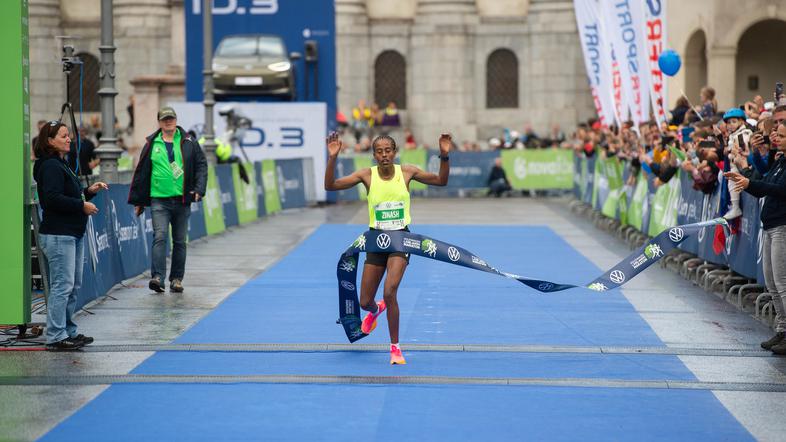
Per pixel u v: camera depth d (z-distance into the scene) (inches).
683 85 2940.5
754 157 1027.3
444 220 2332.7
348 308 904.3
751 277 1114.1
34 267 1167.6
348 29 4101.9
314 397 767.7
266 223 2252.7
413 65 4116.6
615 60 2031.3
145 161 1248.8
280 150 2810.0
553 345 949.2
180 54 3961.6
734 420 716.0
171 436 676.1
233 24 2923.2
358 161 3102.9
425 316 1095.0
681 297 1226.0
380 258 877.8
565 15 4047.7
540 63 4069.9
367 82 4121.6
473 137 4089.6
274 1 2913.4
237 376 827.4
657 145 1567.4
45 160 910.4
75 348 927.0
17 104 915.4
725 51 2689.5
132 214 1376.7
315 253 1675.7
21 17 910.4
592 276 1423.5
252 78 2819.9
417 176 877.8
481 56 4111.7
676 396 775.7
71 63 1181.7
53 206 904.9
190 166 1254.9
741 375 840.3
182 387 797.2
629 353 919.0
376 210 869.8
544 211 2620.6
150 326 1041.5
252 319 1079.6
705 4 2795.3
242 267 1499.8
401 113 4126.5
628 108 2028.8
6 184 922.1
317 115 2800.2
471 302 1186.0
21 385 804.0
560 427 696.4
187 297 1227.2
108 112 1429.6
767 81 2979.8
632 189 1815.9
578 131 2674.7
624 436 679.1
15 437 674.2
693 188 1315.2
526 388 795.4
